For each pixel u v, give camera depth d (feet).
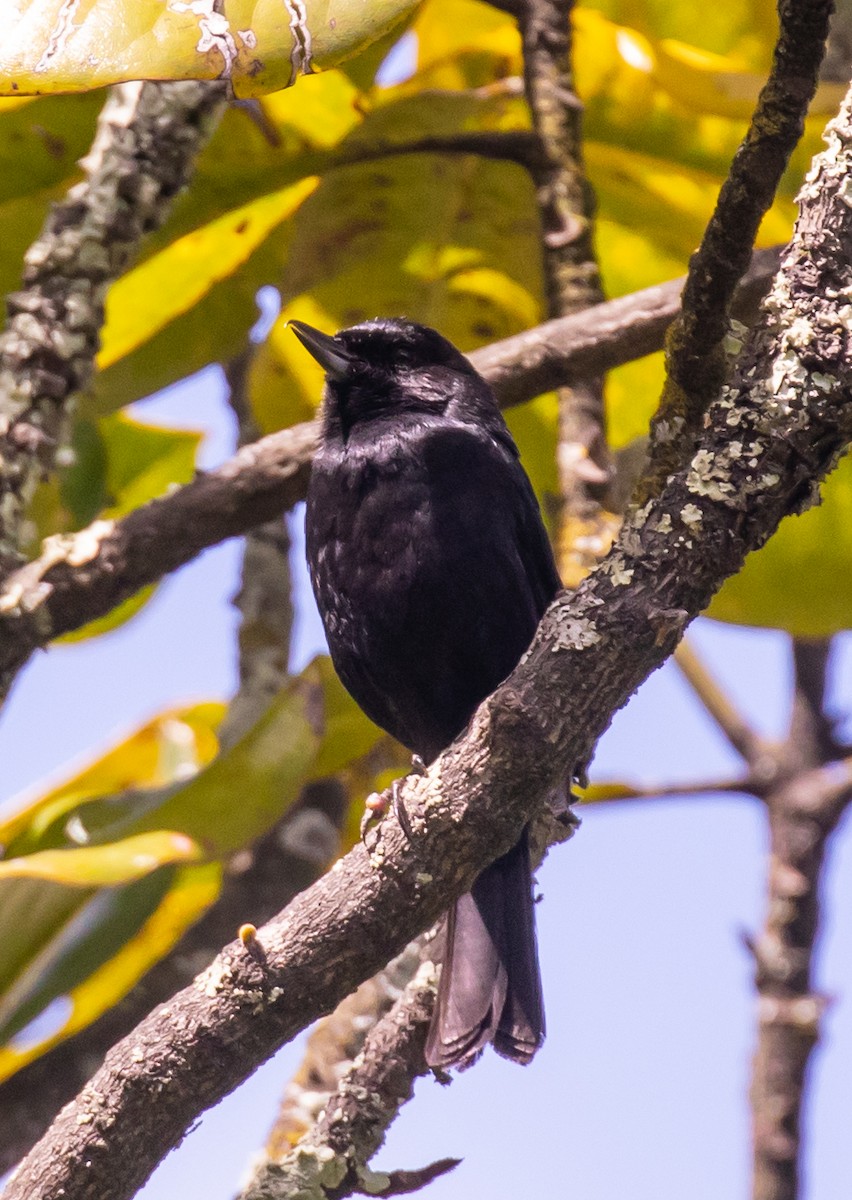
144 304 36.24
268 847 36.24
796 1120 35.81
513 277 36.73
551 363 29.84
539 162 32.60
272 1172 22.20
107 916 30.14
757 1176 35.65
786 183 34.81
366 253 35.37
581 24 34.60
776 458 19.54
